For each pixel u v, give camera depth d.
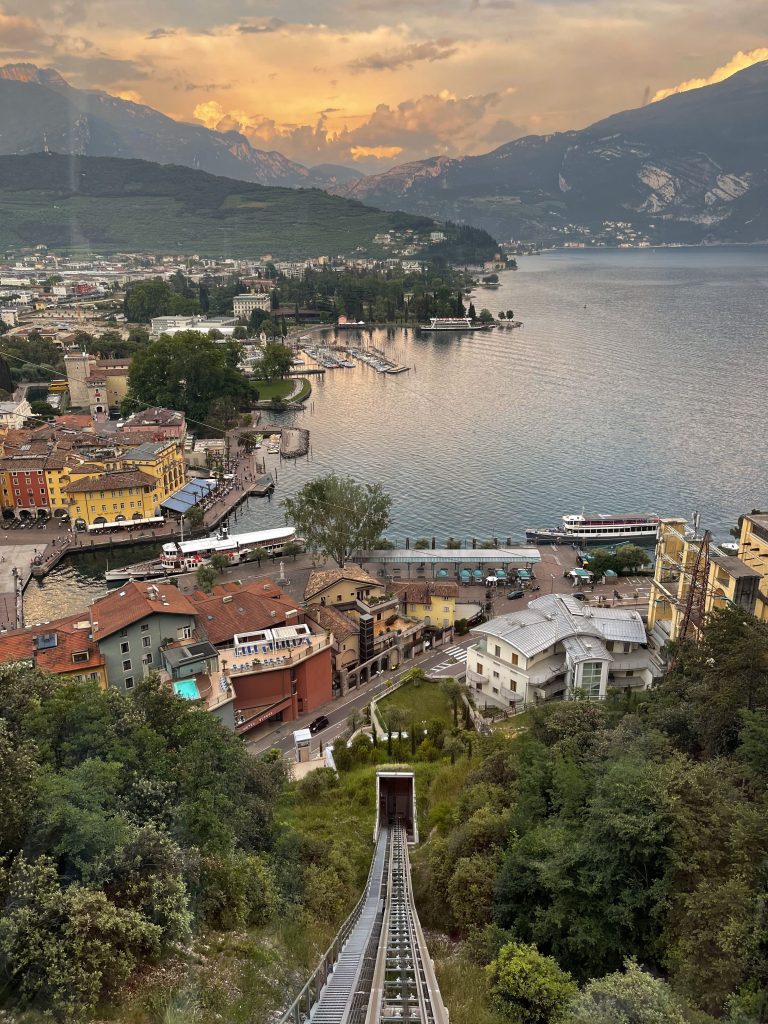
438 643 124.31
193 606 101.50
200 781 51.38
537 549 163.25
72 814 37.94
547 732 63.66
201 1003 32.97
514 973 37.22
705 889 36.44
